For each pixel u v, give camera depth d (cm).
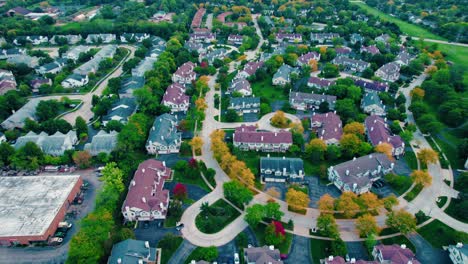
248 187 16088
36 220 13650
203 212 14612
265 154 18450
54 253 12938
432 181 16588
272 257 12138
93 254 11894
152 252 12538
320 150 17688
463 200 14900
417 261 11856
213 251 12388
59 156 17925
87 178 16788
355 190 15300
